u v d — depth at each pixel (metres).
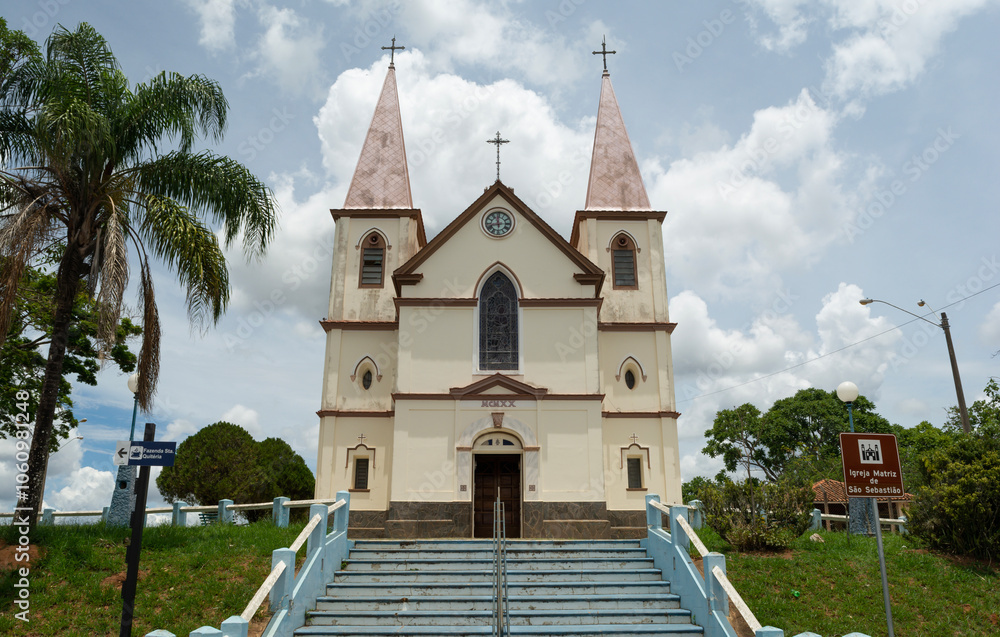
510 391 21.77
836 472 42.44
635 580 15.00
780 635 9.51
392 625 12.87
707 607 12.20
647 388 24.47
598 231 26.53
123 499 18.42
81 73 17.30
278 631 11.57
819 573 14.94
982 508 15.27
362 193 27.31
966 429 23.16
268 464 35.28
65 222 16.98
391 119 29.23
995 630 12.64
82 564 14.71
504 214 23.95
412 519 20.66
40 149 16.42
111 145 16.28
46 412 15.82
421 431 21.47
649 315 25.45
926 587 14.35
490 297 23.30
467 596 13.88
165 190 17.72
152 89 17.69
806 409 50.50
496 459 22.44
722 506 17.33
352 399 24.20
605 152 28.33
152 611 12.98
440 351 22.36
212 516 21.84
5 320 14.76
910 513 17.06
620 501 23.20
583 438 21.41
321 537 14.05
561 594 14.27
